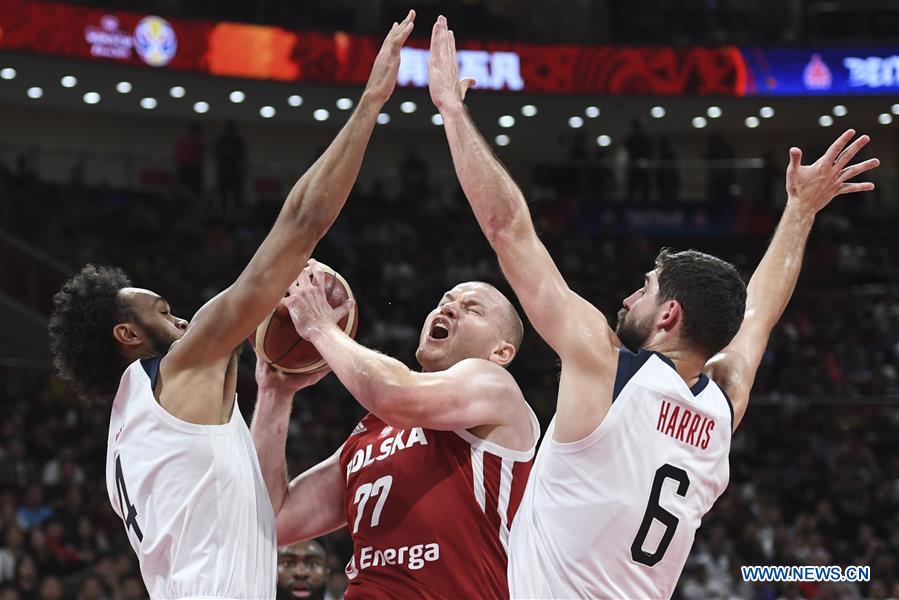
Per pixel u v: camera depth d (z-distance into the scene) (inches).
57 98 961.5
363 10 1018.7
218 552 145.3
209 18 884.6
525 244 143.5
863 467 628.4
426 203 968.9
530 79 957.2
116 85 922.1
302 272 163.6
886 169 1119.0
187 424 146.9
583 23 1052.5
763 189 993.5
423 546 156.8
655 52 972.6
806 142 1131.3
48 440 571.5
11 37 797.9
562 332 140.2
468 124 151.9
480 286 175.3
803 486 618.8
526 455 160.1
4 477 534.6
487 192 145.6
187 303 776.3
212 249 845.2
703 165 1000.9
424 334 174.7
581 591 137.3
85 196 863.7
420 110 1024.9
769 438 654.5
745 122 1088.8
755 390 729.0
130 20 851.4
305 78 917.8
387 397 148.7
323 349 155.7
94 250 811.4
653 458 137.4
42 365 626.2
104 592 457.4
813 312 879.1
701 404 141.5
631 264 907.4
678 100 1005.2
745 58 976.9
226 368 152.5
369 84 153.9
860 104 1019.3
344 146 150.1
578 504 137.4
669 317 143.6
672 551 140.3
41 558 475.2
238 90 947.3
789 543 542.6
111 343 158.1
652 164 989.8
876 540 557.3
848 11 1015.0
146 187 944.9
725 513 580.4
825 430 656.4
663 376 138.7
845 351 800.3
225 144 905.5
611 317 856.3
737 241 975.6
